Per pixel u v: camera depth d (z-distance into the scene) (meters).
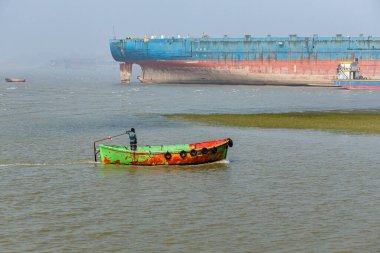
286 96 124.75
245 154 49.31
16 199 33.78
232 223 28.98
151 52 170.88
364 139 57.88
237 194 34.91
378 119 75.12
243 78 166.38
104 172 41.94
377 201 33.00
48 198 34.06
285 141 56.72
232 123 72.88
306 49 161.38
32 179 39.47
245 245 25.86
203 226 28.55
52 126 72.50
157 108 99.12
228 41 165.50
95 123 75.81
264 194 34.84
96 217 30.09
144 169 42.94
